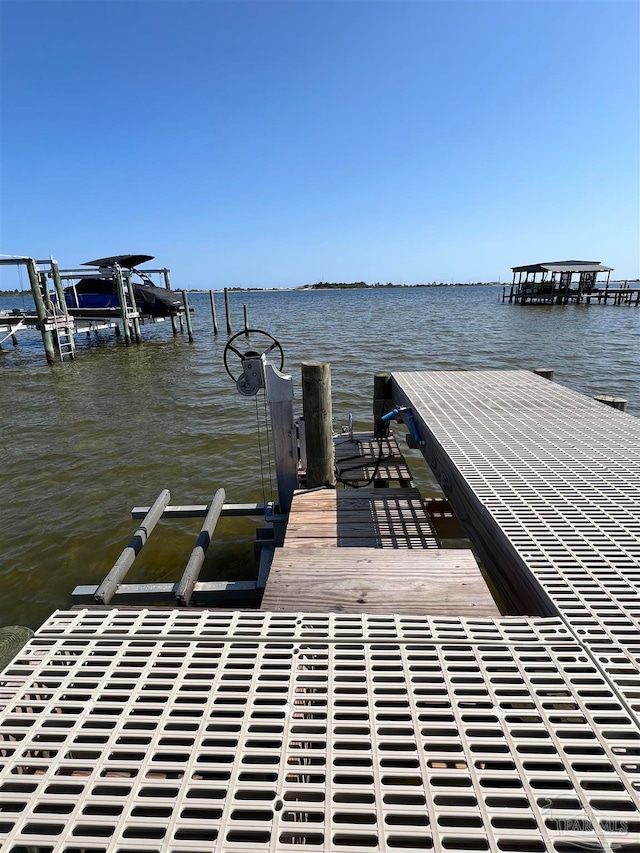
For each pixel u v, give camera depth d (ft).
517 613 6.58
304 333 86.79
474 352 58.49
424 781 3.46
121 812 3.35
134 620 5.56
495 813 3.24
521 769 3.58
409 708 4.13
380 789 3.40
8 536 17.06
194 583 11.66
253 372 14.90
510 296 175.94
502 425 12.01
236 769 3.56
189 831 3.34
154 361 59.21
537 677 4.49
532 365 48.98
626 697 4.27
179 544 16.52
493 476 8.98
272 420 13.78
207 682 4.50
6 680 4.61
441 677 4.51
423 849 3.05
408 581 6.95
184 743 3.85
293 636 5.19
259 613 5.68
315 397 13.21
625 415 12.84
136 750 3.76
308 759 3.83
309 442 13.61
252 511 14.99
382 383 18.85
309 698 4.29
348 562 7.45
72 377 49.29
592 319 106.22
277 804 3.30
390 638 5.10
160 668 4.71
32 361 60.75
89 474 22.80
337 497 12.76
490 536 7.59
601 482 8.71
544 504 7.88
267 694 4.31
